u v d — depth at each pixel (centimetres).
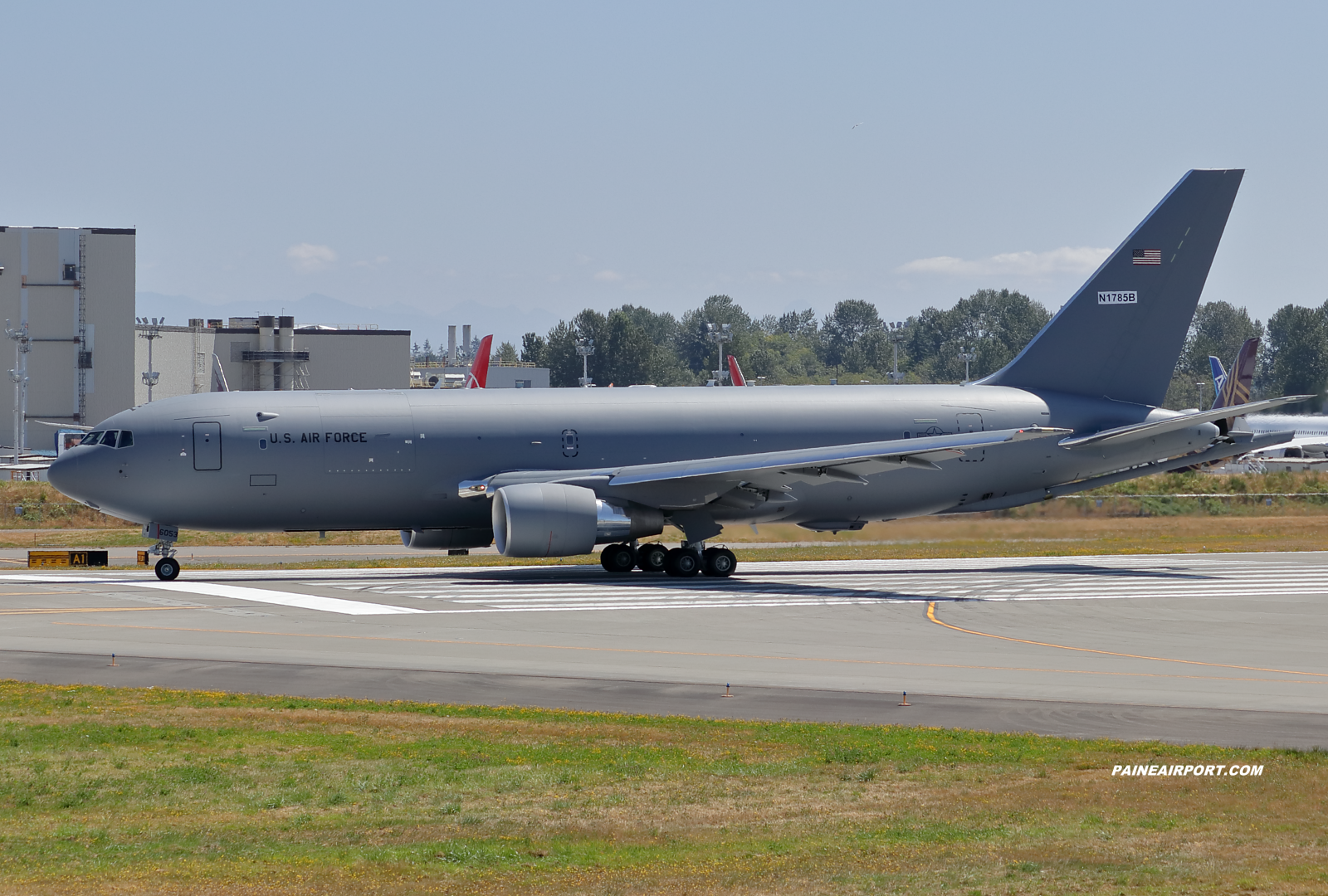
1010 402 14725
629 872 3938
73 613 10525
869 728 6106
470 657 8338
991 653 8606
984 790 4959
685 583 13138
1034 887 3769
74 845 4228
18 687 7206
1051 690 7156
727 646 8862
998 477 14625
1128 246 15025
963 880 3841
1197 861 4038
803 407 14325
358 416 13362
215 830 4431
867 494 14300
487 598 11694
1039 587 12912
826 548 17475
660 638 9256
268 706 6662
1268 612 11038
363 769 5284
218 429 13025
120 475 12888
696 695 7006
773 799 4841
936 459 13238
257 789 4981
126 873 3903
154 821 4550
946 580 13662
